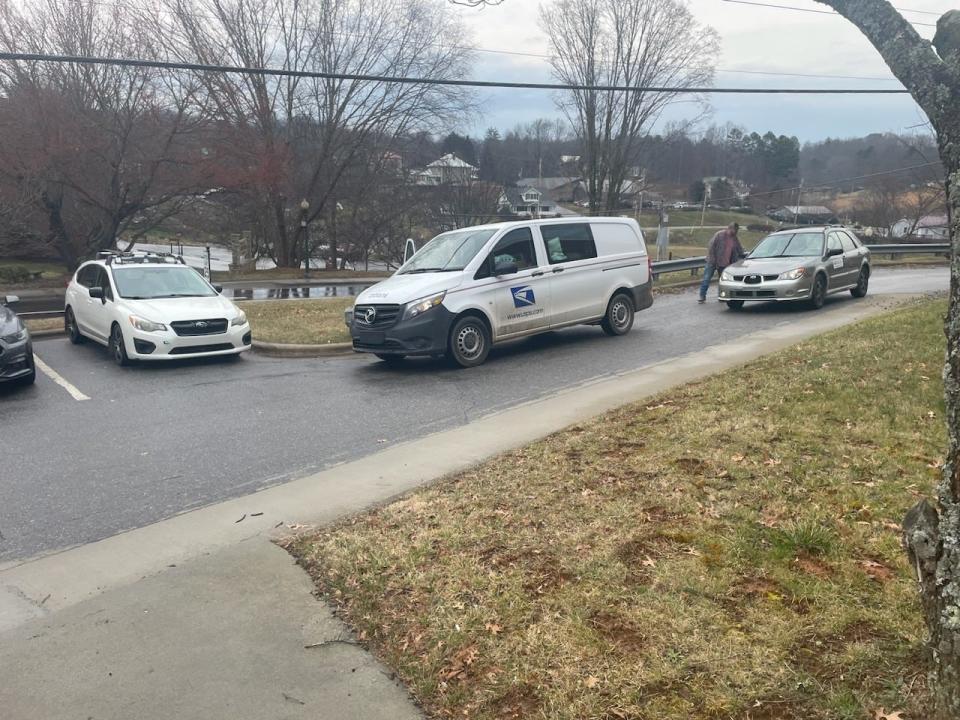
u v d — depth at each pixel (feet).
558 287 36.04
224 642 11.48
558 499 15.64
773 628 10.37
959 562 6.94
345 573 13.28
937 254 94.79
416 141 138.00
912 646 9.61
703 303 51.34
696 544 12.96
